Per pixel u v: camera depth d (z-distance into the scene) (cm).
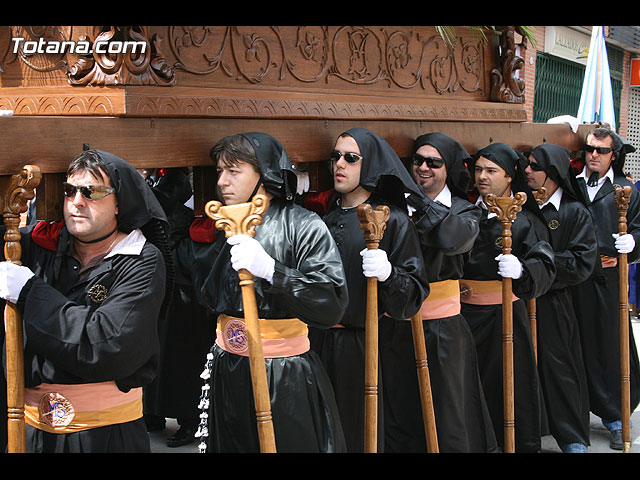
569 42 2080
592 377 841
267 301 454
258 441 462
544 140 851
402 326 615
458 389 631
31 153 402
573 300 849
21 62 491
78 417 397
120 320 387
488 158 701
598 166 872
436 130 689
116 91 443
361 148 549
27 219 597
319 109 566
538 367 780
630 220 862
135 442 416
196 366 735
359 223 557
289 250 464
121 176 399
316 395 470
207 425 487
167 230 430
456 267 634
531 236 709
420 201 598
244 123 520
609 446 822
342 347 557
